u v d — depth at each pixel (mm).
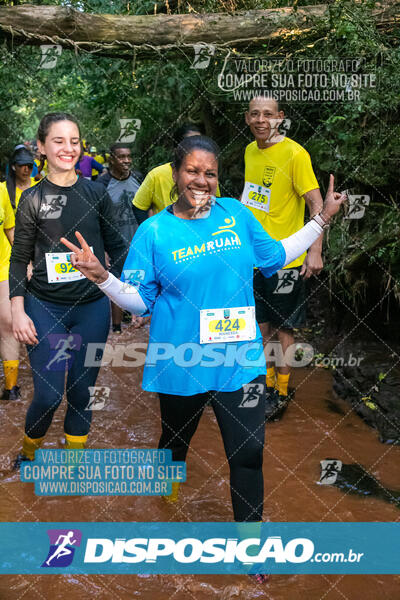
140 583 2369
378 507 2863
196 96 6727
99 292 3027
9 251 3932
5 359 3982
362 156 4449
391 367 4141
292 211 3773
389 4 4523
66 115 2830
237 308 2395
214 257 2346
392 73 4355
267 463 3268
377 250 4344
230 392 2379
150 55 4867
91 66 6133
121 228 5270
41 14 4473
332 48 4586
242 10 4887
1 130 9211
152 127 7801
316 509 2842
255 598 2285
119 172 5227
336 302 5184
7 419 3750
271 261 2570
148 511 2822
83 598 2281
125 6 5719
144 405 4039
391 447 3447
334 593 2312
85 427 3086
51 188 2865
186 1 5465
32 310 2939
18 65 5574
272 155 3709
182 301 2371
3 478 3078
